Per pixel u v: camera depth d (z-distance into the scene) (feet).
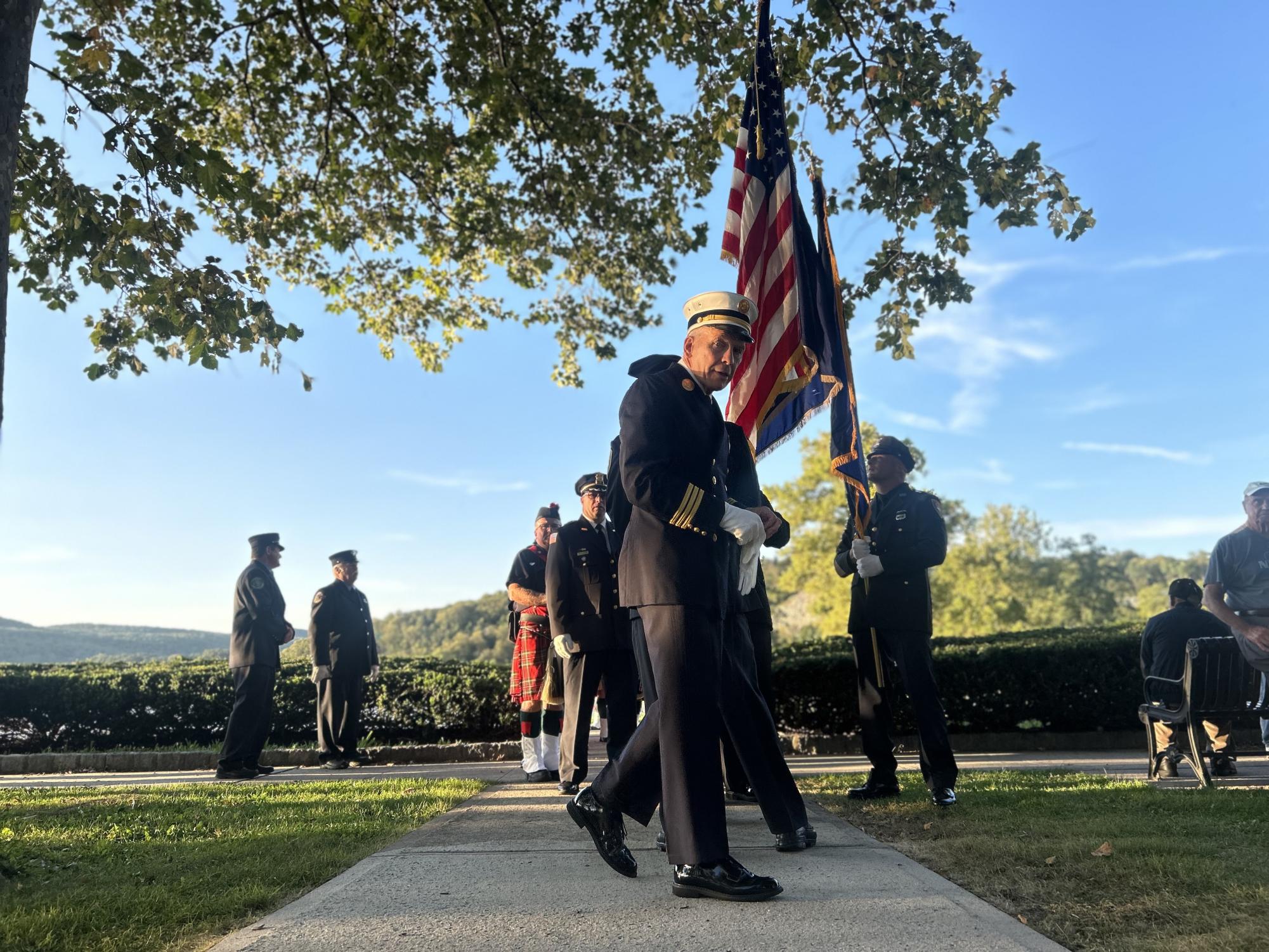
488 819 14.26
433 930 7.70
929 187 22.06
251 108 29.27
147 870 10.47
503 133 30.48
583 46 28.78
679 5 25.39
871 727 16.37
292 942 7.35
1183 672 22.86
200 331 18.76
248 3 27.68
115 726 37.04
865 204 23.04
